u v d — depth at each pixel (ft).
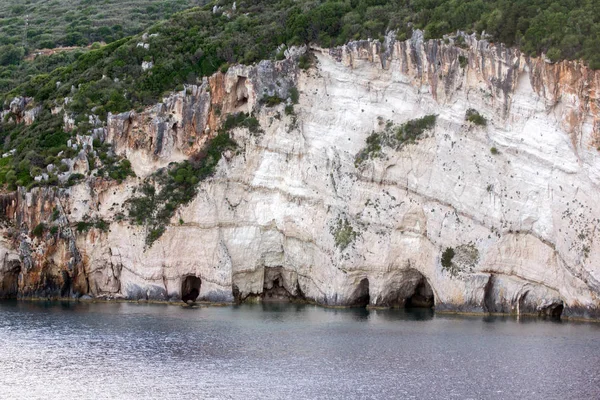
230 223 271.49
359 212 250.16
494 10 238.89
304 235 264.52
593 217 213.05
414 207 241.96
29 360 177.88
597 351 177.99
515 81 229.25
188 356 180.14
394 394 149.28
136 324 220.02
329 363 172.14
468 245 230.48
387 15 266.77
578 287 213.25
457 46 240.53
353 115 261.44
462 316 226.38
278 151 271.69
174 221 269.03
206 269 266.77
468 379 158.30
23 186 274.57
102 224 272.51
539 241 221.25
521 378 158.51
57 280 273.13
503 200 226.79
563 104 221.66
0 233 276.21
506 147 228.63
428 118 244.01
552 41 224.53
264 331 207.92
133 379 161.58
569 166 218.79
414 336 197.77
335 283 252.62
